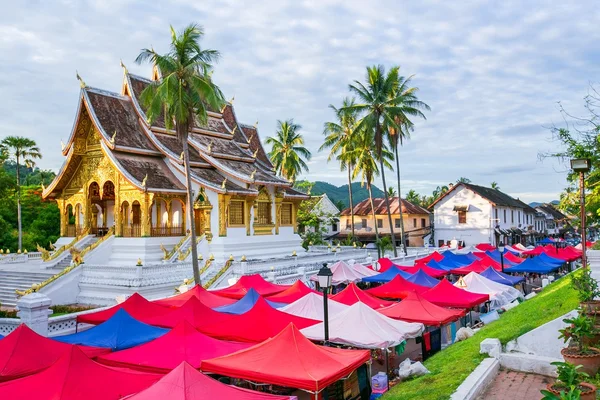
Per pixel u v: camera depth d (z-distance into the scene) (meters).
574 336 12.88
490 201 71.81
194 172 42.25
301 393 16.38
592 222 22.95
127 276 31.84
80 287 33.50
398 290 28.20
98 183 41.91
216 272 35.88
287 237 49.72
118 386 11.95
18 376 13.44
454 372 13.66
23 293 30.61
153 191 38.34
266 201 47.09
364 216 80.38
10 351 14.05
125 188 40.06
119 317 18.00
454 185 74.69
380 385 16.83
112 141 39.66
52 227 62.91
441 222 75.81
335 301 22.98
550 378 13.16
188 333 15.99
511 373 13.70
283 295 25.16
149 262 37.75
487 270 33.06
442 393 11.91
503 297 27.73
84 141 42.94
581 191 17.45
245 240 43.34
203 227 42.47
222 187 40.06
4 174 56.91
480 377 12.58
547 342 14.39
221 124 51.34
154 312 21.59
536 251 49.81
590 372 11.79
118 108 43.81
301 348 13.84
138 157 42.34
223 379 16.27
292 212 51.16
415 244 76.75
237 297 26.16
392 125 50.34
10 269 38.22
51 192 44.78
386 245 58.62
